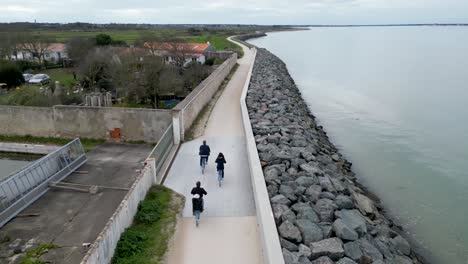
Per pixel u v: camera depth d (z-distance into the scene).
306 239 9.21
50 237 9.79
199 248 8.96
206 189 11.87
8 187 10.91
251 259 8.60
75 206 11.36
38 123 17.55
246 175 12.88
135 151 16.05
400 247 11.27
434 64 66.94
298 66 65.25
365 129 26.75
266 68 39.31
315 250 8.73
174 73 32.59
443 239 12.91
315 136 20.70
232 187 12.01
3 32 62.81
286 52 91.69
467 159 20.70
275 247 7.90
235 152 14.91
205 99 22.22
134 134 16.95
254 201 11.11
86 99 24.23
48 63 55.41
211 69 37.84
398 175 18.47
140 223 9.82
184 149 15.30
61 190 12.29
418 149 22.42
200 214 10.39
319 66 65.44
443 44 120.81
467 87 43.59
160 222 9.92
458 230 13.48
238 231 9.65
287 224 9.43
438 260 11.75
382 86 45.22
